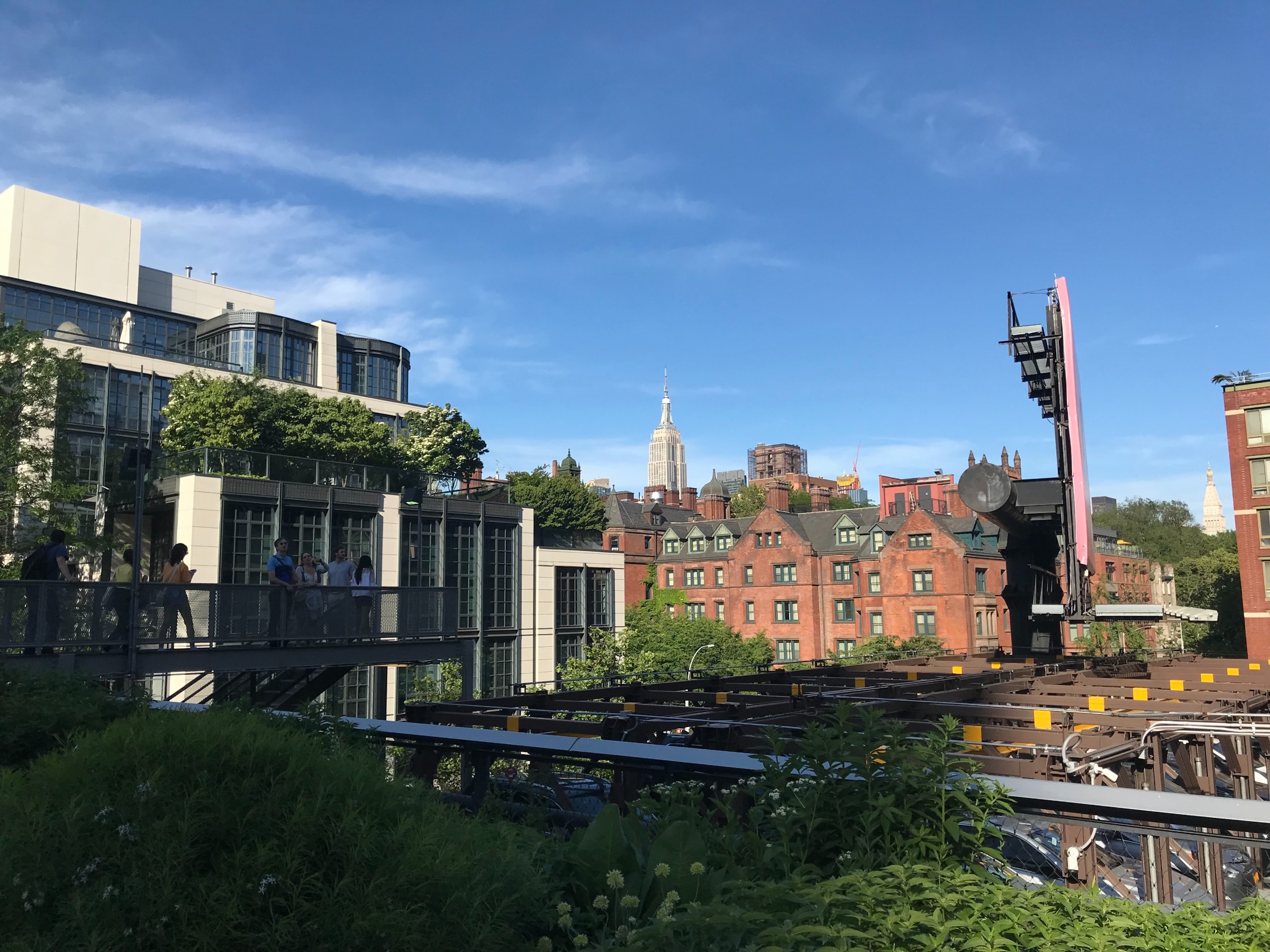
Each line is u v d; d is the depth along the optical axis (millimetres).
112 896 2830
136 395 45438
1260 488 47406
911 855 3902
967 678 12945
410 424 57312
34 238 52844
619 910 3740
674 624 59656
